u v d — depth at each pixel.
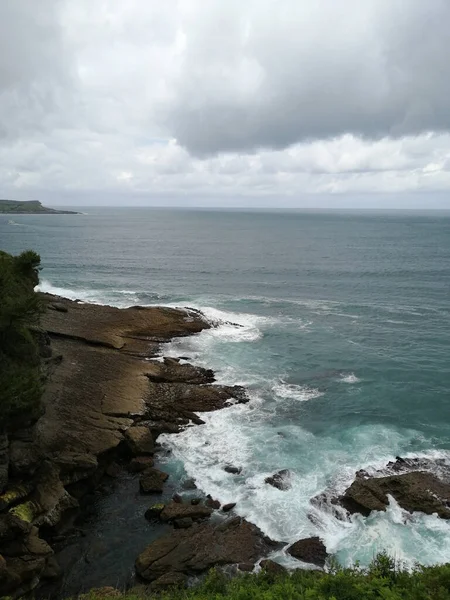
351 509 22.89
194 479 25.58
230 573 19.03
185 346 44.28
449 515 21.91
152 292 70.38
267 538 21.17
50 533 21.62
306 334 49.56
